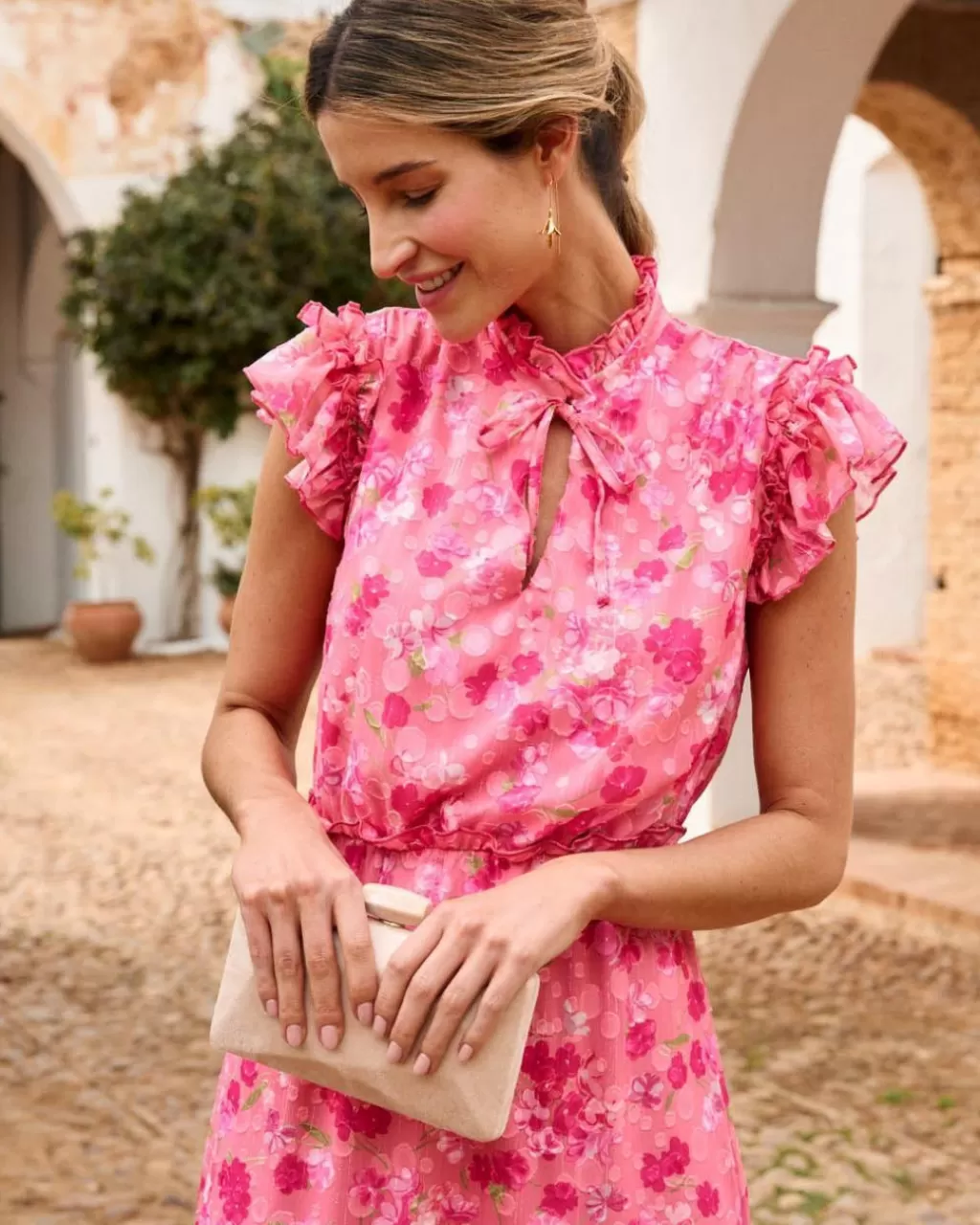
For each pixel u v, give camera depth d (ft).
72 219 45.78
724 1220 4.87
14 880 23.38
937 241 28.07
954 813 25.50
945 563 28.71
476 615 4.61
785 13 19.15
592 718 4.59
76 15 44.98
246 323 43.27
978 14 26.13
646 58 21.35
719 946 19.81
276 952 4.40
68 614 46.24
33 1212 12.61
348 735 4.82
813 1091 15.16
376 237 4.42
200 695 40.42
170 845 25.48
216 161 45.06
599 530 4.68
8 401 56.75
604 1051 4.72
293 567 5.11
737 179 20.33
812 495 4.73
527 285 4.55
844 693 4.90
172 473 48.34
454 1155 4.71
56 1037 16.83
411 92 4.17
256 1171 4.90
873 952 19.45
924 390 41.98
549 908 4.26
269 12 46.62
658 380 4.83
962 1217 12.45
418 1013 4.19
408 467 4.78
